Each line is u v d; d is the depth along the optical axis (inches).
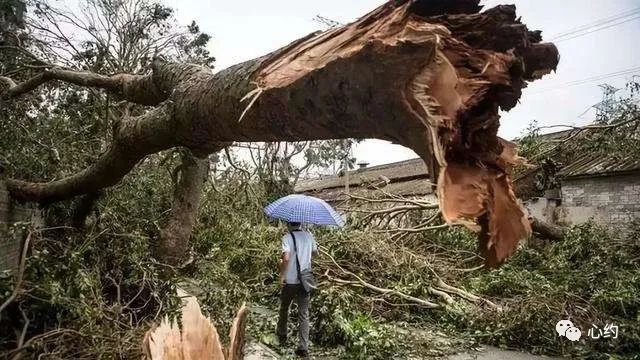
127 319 162.2
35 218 208.7
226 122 95.1
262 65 82.9
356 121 65.7
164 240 216.4
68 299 142.8
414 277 274.4
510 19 59.6
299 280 189.2
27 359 128.3
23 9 260.7
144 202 261.4
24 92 230.2
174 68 146.2
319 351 193.9
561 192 420.2
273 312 240.5
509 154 67.0
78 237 208.4
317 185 950.4
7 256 175.0
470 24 59.1
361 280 260.2
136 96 184.9
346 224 352.8
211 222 339.9
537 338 214.5
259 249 302.7
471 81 56.8
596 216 393.7
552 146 354.9
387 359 188.1
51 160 229.9
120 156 159.8
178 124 118.0
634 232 354.3
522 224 66.0
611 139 318.7
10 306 146.9
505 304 247.3
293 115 74.3
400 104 57.1
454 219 54.6
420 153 59.1
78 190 191.5
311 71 65.4
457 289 266.7
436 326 239.6
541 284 261.0
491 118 61.4
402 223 413.7
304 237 196.7
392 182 690.2
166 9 450.9
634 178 373.4
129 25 434.9
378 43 56.5
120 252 197.0
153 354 96.2
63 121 267.1
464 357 195.5
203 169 222.4
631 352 205.6
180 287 234.7
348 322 203.9
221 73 98.4
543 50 62.2
